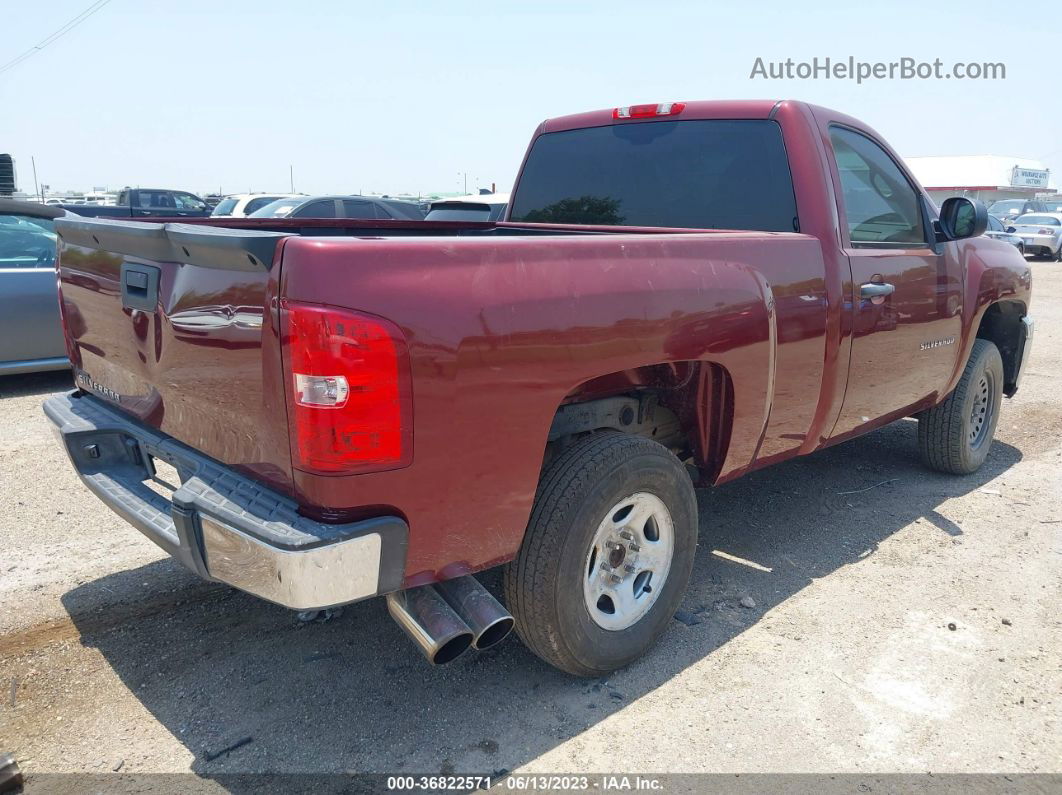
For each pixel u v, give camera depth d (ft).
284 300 6.70
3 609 11.12
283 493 7.45
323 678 9.70
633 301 8.52
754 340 9.98
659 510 9.78
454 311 7.15
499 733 8.75
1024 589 12.14
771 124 12.27
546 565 8.54
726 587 12.15
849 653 10.37
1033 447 19.53
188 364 8.13
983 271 15.57
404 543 7.29
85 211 43.06
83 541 13.32
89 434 9.80
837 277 11.44
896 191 13.73
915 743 8.67
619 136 14.26
